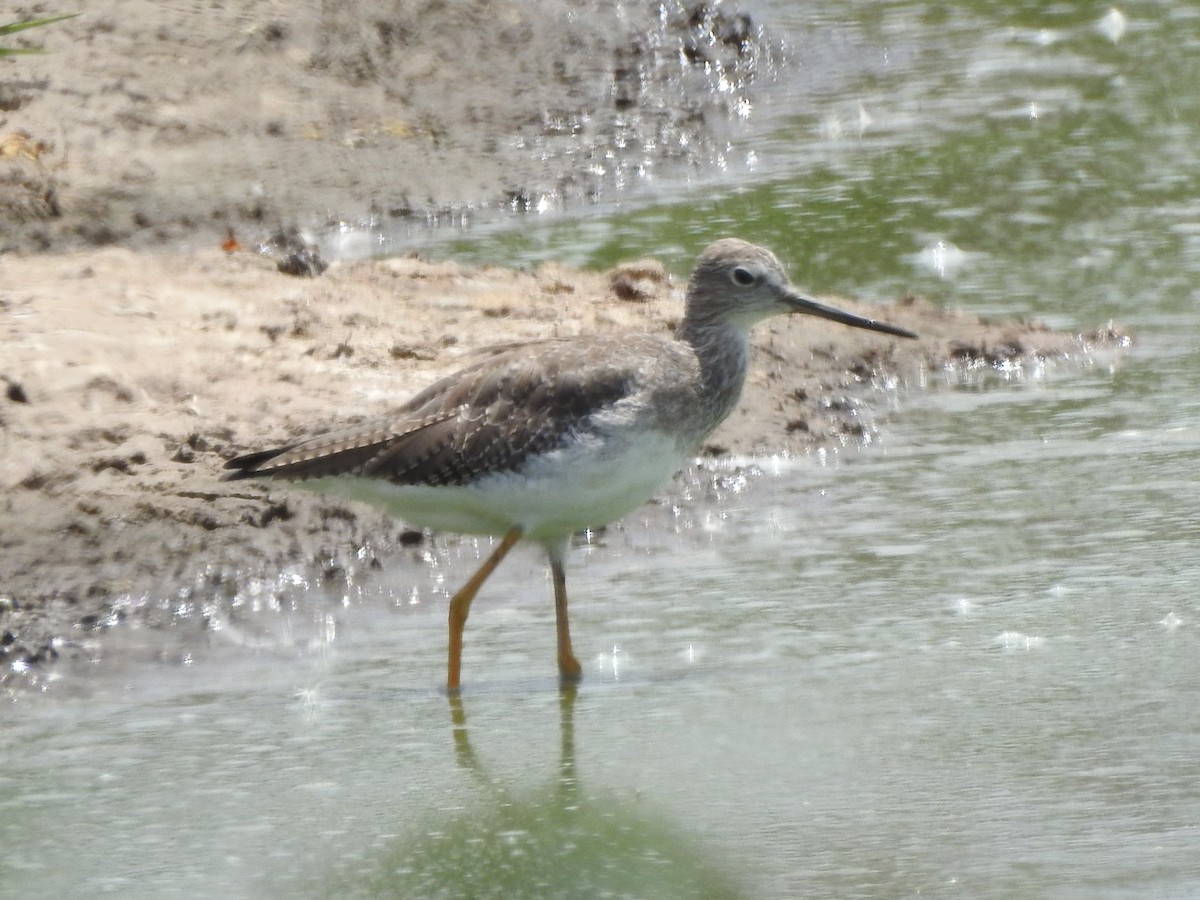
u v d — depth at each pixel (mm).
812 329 17047
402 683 11617
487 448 11375
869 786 9781
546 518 11562
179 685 11711
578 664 11578
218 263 17875
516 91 24344
